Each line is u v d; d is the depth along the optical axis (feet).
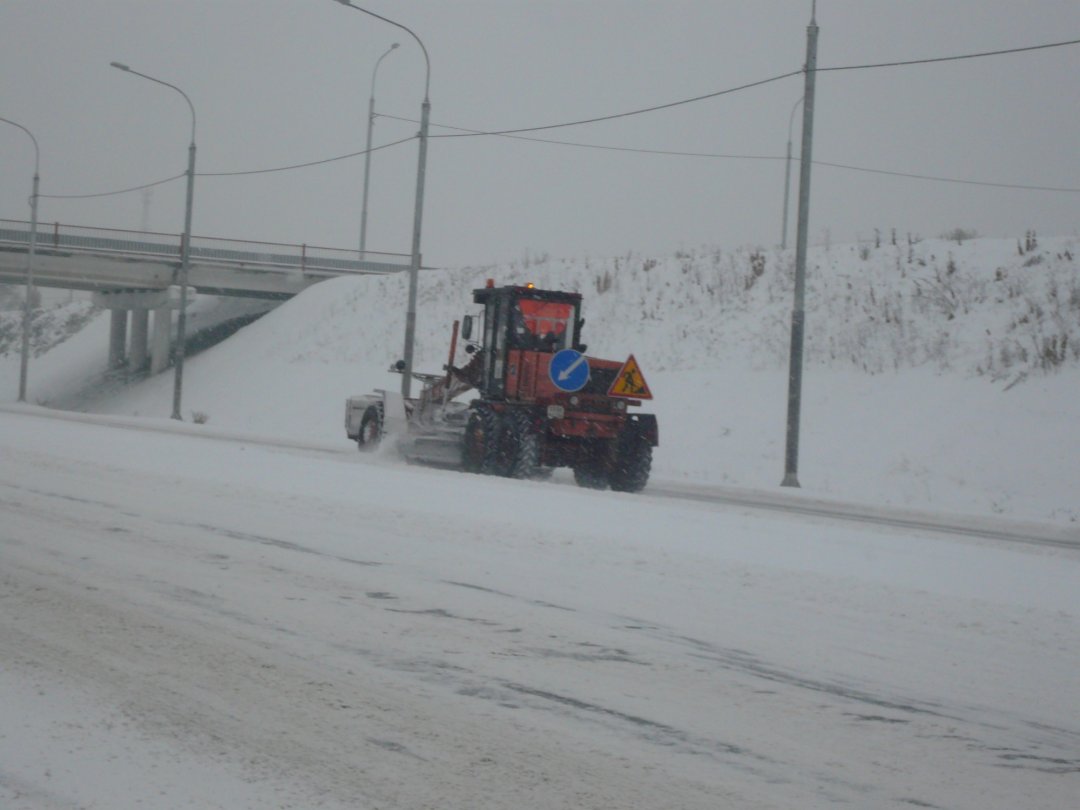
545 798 18.06
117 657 25.16
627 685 24.02
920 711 23.13
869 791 18.89
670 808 17.84
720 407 109.50
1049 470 81.30
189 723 21.07
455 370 77.10
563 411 68.18
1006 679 25.64
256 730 20.79
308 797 17.81
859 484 88.07
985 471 83.97
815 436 97.76
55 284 204.33
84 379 222.48
